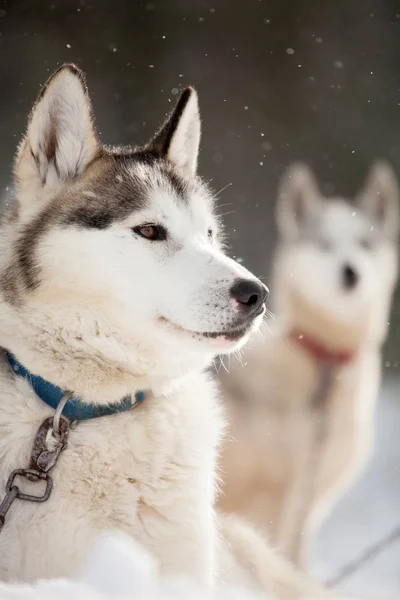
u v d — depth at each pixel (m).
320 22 24.00
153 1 23.61
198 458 4.32
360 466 9.54
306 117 23.88
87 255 4.40
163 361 4.41
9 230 4.61
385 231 11.19
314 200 11.26
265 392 9.13
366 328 9.80
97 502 4.07
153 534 4.11
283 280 10.15
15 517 3.92
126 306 4.38
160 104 23.61
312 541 9.46
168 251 4.59
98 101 23.55
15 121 22.73
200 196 5.09
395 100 23.91
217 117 23.75
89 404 4.25
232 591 4.08
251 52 23.95
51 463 4.02
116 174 4.77
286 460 9.06
